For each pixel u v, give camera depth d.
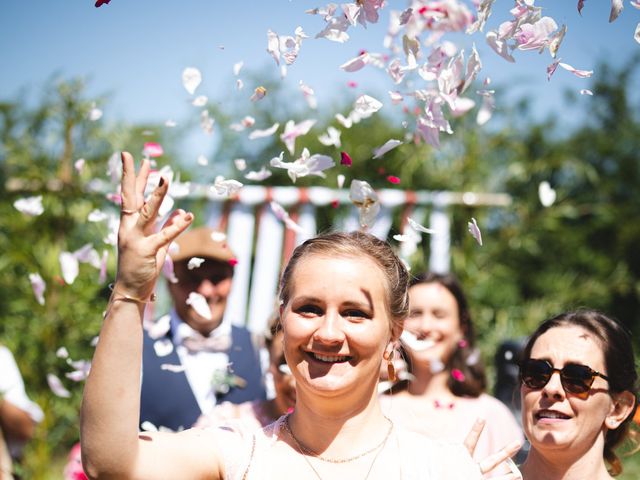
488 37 1.99
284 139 2.59
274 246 6.05
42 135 6.36
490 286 7.82
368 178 8.04
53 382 3.68
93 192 6.03
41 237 5.98
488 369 6.68
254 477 1.88
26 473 5.37
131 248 1.73
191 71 2.65
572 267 9.27
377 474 1.90
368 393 1.95
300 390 1.95
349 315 1.91
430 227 6.60
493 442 3.58
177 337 4.04
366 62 2.12
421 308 3.76
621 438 2.64
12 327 5.90
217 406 3.65
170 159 7.44
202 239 4.10
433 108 2.10
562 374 2.50
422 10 1.87
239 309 5.97
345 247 1.97
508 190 8.78
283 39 2.14
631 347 2.64
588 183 9.68
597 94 10.15
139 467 1.73
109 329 1.71
